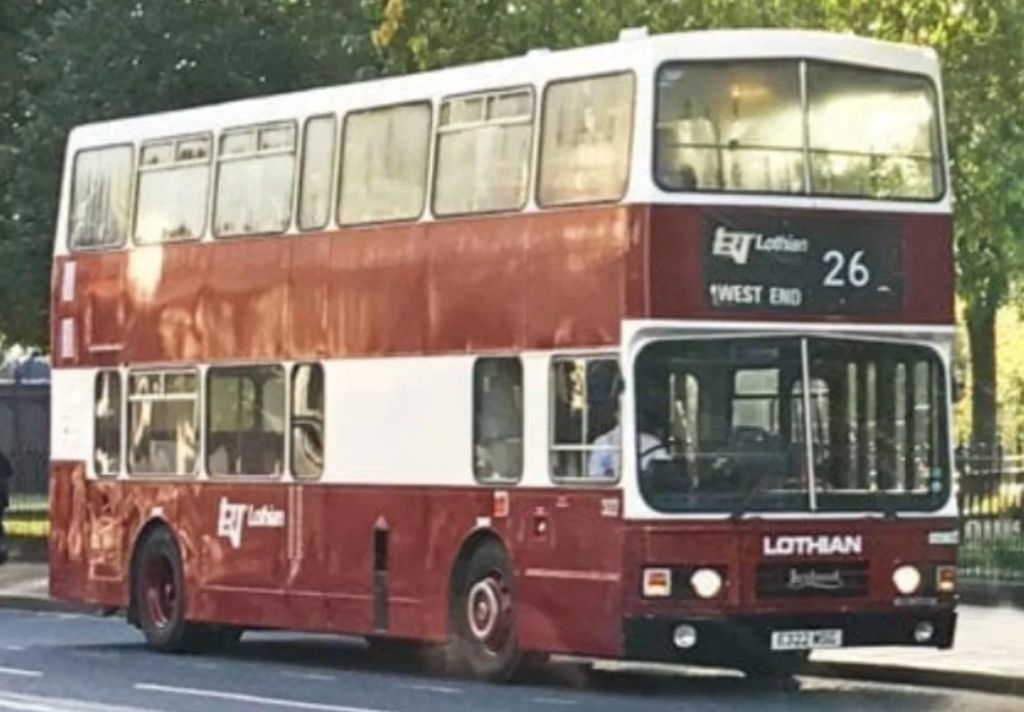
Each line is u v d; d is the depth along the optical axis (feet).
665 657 84.38
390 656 107.45
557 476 88.17
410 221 96.02
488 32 131.54
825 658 95.81
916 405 87.30
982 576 119.75
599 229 86.74
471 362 92.58
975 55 134.41
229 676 96.73
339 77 156.66
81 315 114.42
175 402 108.58
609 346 85.97
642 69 85.76
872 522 86.12
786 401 85.71
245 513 104.01
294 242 101.96
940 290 88.02
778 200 86.07
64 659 105.91
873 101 87.86
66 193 115.85
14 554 176.76
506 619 91.20
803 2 131.64
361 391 98.07
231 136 106.22
